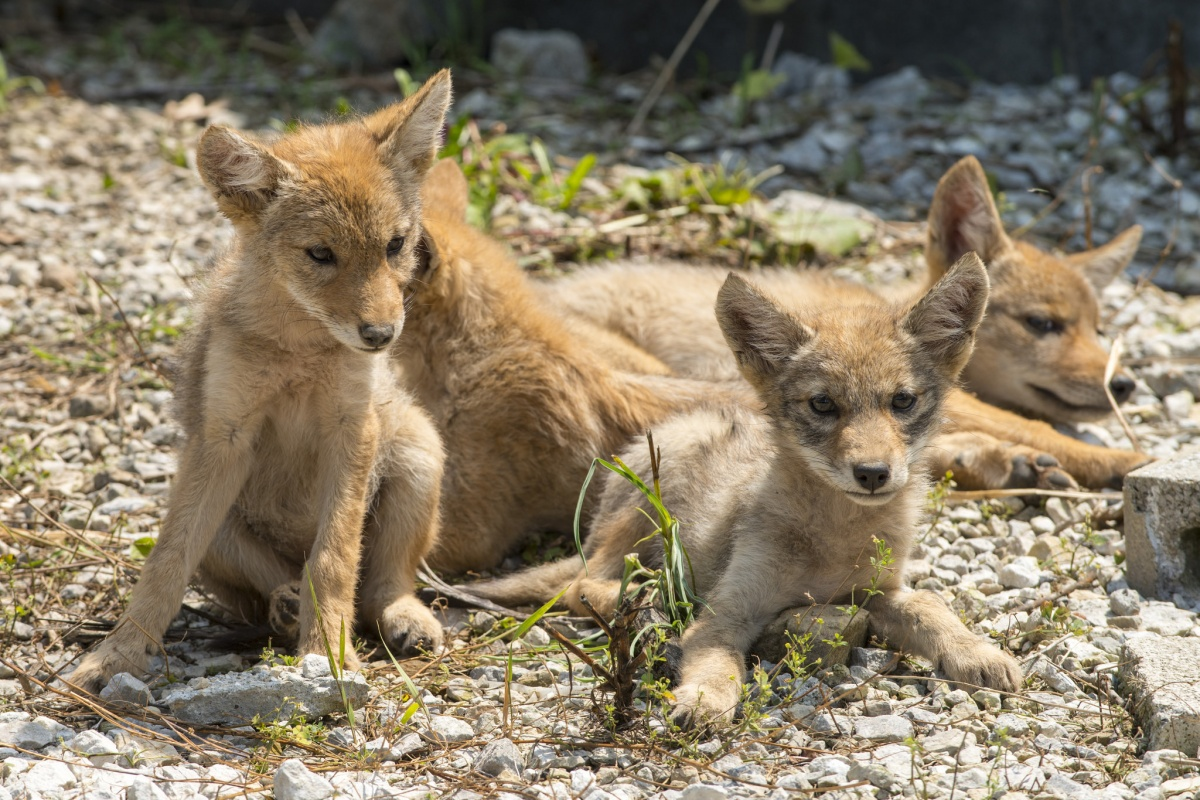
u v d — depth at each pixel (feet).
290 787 20.34
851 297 37.83
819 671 24.85
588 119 62.13
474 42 69.62
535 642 27.35
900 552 26.55
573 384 33.19
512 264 35.35
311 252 25.31
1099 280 41.75
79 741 22.15
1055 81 62.59
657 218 49.24
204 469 26.13
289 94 63.52
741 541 26.73
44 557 30.63
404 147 27.32
